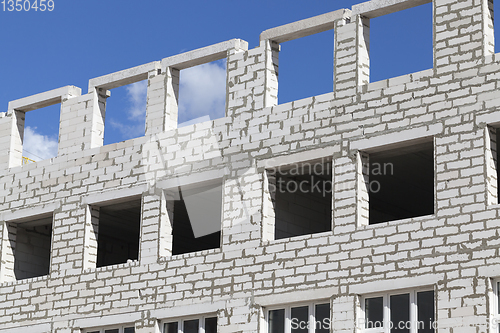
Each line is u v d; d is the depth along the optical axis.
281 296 21.06
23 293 26.03
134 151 24.97
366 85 21.22
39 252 28.55
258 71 23.19
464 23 20.14
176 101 25.02
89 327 24.38
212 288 22.30
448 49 20.23
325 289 20.44
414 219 19.62
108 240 31.05
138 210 27.70
